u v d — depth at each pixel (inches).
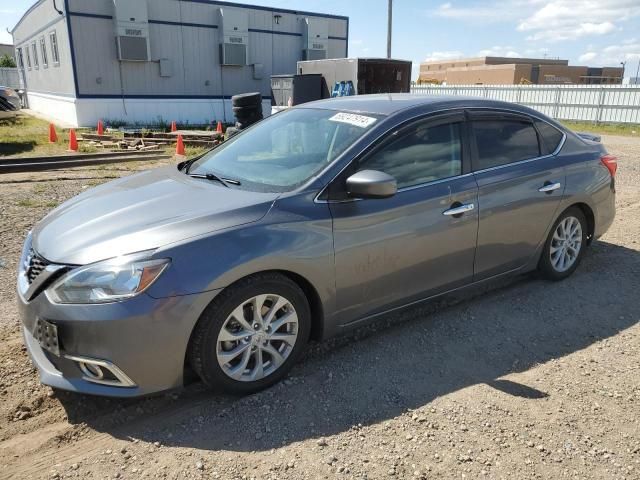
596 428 109.4
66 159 434.0
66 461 98.8
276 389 121.4
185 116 816.3
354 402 117.0
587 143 190.4
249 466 97.4
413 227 135.7
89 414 112.4
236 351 114.0
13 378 123.0
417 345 142.6
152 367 104.8
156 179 146.4
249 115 446.0
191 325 106.0
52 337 105.0
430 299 149.3
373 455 100.7
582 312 163.5
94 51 721.0
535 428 109.0
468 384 124.6
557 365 133.6
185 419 111.0
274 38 878.4
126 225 113.4
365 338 146.6
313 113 155.6
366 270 129.9
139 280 102.2
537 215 166.9
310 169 130.1
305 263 118.2
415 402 117.3
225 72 841.5
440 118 147.3
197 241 107.8
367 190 119.4
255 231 113.3
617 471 97.7
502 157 159.8
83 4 698.8
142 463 98.3
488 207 151.4
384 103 149.6
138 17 728.3
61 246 111.8
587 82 2333.9
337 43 957.8
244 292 111.6
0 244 211.2
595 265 203.8
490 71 2236.7
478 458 100.3
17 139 575.8
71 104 751.7
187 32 789.9
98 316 100.9
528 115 170.9
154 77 776.3
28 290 111.0
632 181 382.3
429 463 98.8
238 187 130.6
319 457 99.8
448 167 146.4
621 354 139.3
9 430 106.7
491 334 149.2
